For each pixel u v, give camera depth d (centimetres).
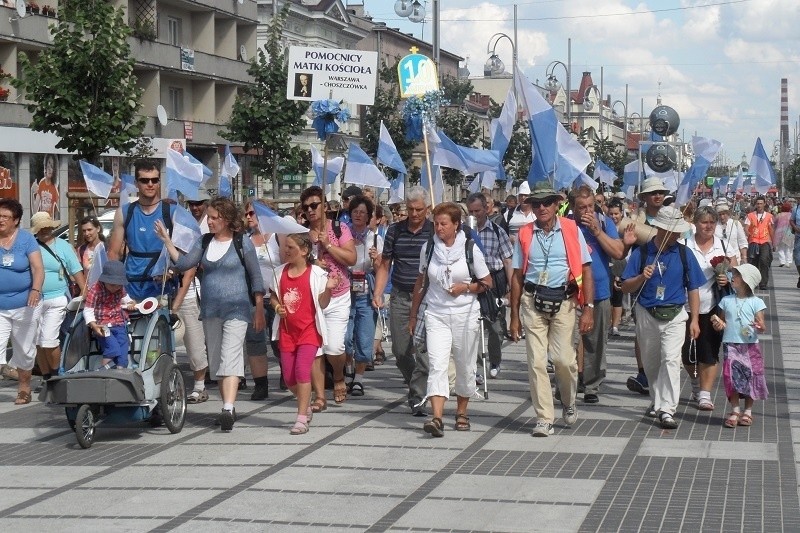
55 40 2212
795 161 10762
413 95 1847
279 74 3497
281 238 1283
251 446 1050
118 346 1105
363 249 1352
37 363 1357
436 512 801
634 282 1138
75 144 2234
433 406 1088
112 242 1184
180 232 1172
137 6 4934
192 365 1324
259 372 1337
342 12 7100
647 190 1318
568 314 1086
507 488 872
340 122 1507
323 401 1245
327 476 917
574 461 967
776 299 2741
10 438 1110
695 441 1052
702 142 1578
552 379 1448
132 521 782
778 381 1421
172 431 1115
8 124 3869
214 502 833
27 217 4003
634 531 750
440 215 1080
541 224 1084
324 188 1493
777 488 866
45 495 865
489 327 1446
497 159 1847
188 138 5216
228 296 1131
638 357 1332
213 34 5541
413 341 1139
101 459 1002
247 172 5575
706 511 799
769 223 3053
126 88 2258
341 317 1248
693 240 1227
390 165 1983
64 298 1356
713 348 1209
